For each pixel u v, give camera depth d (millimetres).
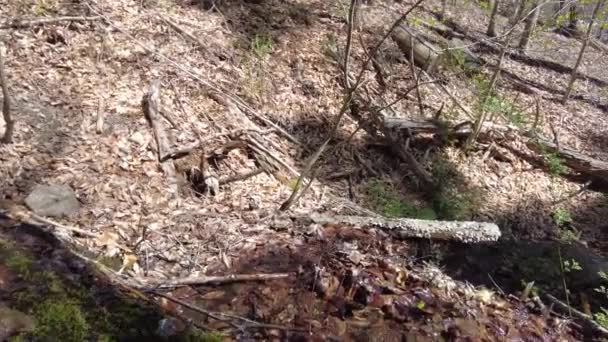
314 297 4086
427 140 7391
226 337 3426
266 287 4074
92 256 3908
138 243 4227
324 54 8250
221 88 6676
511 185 7223
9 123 4500
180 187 5113
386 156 6980
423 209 6191
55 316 2863
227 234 4617
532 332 4367
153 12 7301
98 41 6273
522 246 6012
